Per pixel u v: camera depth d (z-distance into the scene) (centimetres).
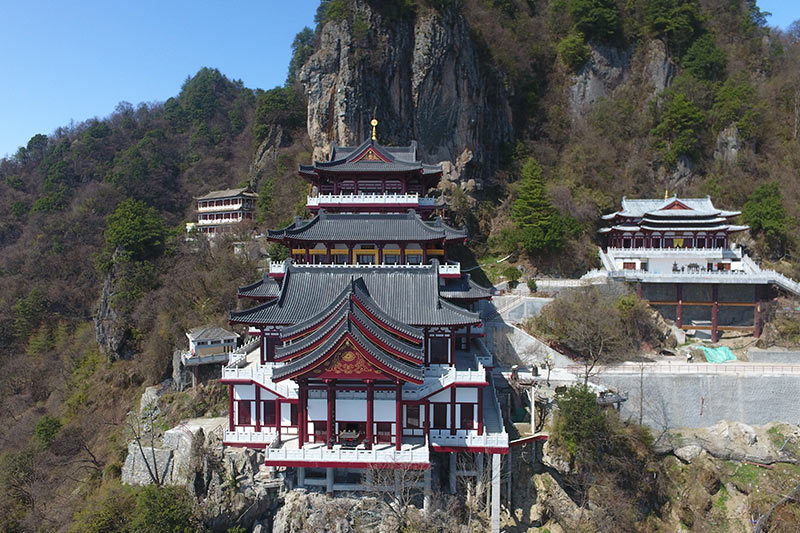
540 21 10594
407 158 5912
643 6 10569
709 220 7012
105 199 11119
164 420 5138
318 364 3334
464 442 3678
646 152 9081
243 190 10281
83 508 4353
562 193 7812
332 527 3525
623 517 3934
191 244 7900
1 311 9044
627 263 7050
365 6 7750
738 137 8856
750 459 4541
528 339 5584
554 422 4153
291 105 10906
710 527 4247
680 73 10300
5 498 5034
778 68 10438
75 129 15575
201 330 5428
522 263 7269
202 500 3697
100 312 7288
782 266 7362
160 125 15088
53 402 6925
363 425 3628
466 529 3594
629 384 4878
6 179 13088
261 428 3919
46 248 10256
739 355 5856
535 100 9869
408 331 3662
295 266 4466
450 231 5112
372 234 4850
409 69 8038
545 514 3984
